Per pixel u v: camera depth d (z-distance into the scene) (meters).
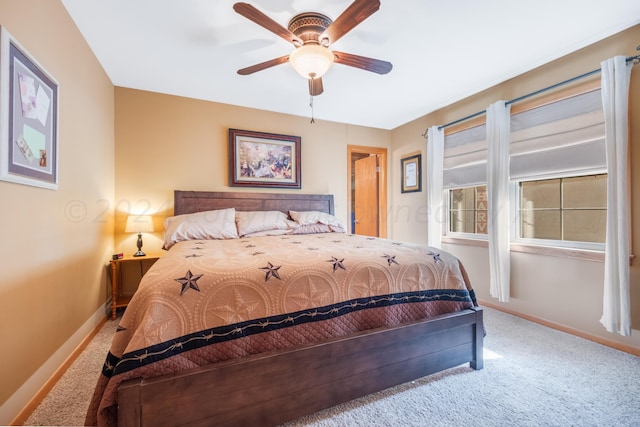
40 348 1.46
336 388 1.30
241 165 3.34
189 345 1.08
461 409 1.36
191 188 3.12
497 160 2.60
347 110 3.55
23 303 1.32
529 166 2.46
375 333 1.37
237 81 2.73
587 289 2.09
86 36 2.01
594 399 1.42
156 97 2.97
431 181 3.40
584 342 2.04
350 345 1.31
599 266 2.03
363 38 2.04
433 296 1.62
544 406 1.38
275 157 3.53
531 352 1.90
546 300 2.35
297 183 3.66
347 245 2.01
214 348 1.11
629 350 1.86
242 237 2.76
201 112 3.17
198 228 2.59
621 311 1.82
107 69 2.49
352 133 4.11
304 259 1.48
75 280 1.89
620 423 1.26
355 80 2.71
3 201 1.19
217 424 1.07
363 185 4.73
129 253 2.85
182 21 1.85
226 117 3.30
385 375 1.42
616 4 1.68
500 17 1.81
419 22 1.86
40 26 1.48
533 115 2.43
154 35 2.00
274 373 1.17
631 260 1.86
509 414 1.32
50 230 1.58
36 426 1.25
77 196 1.94
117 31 1.96
